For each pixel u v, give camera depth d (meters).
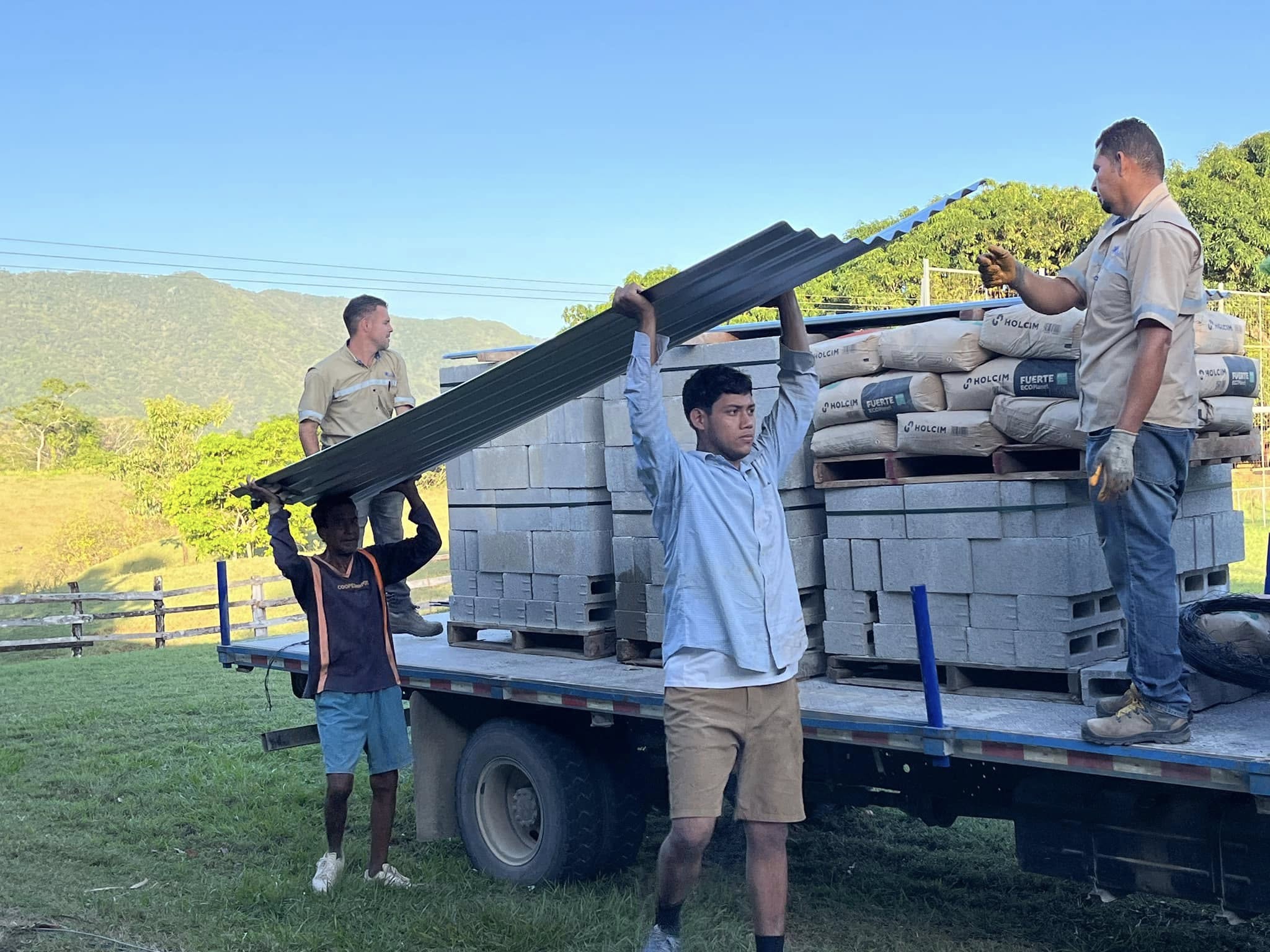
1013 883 5.68
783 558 4.04
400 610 7.19
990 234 46.06
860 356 4.87
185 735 10.32
